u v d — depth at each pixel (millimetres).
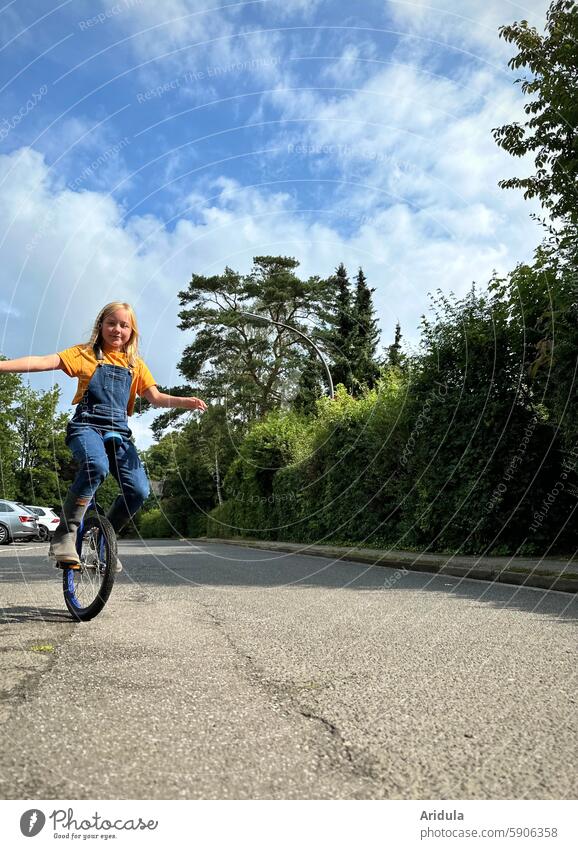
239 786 1869
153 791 1824
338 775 1954
